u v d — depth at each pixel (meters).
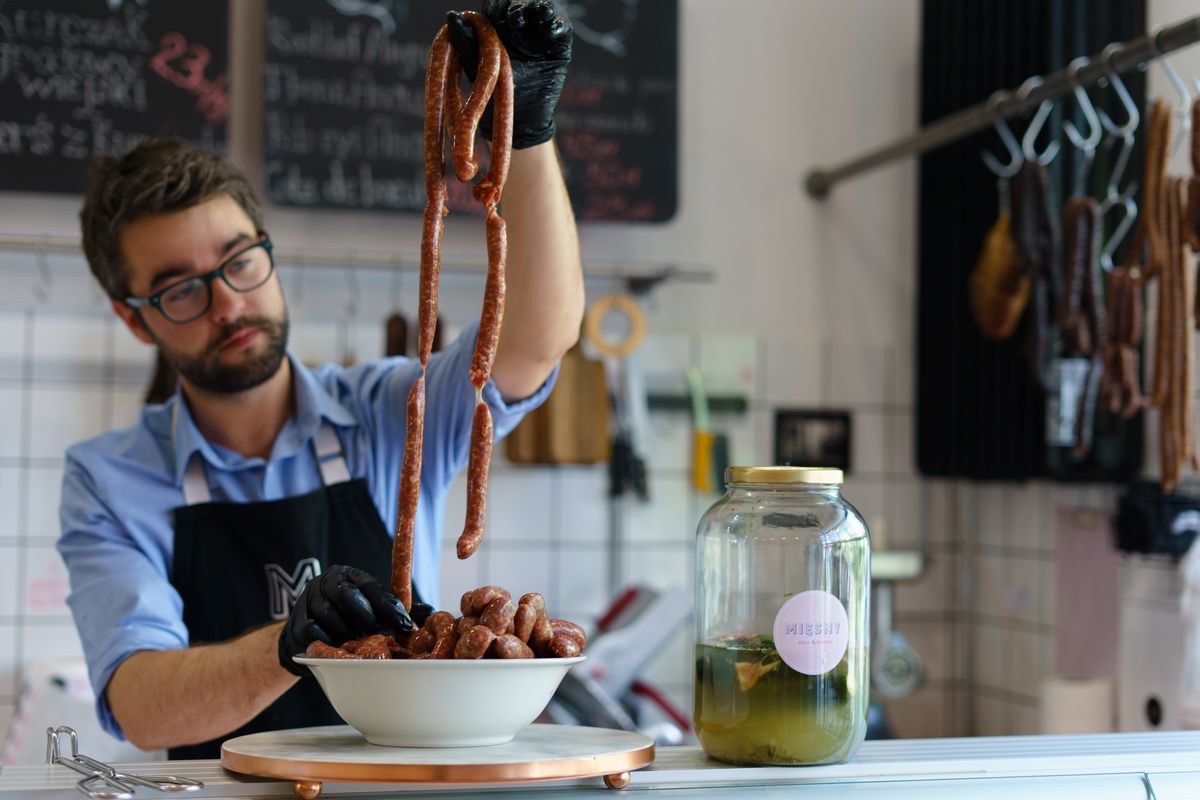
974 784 0.86
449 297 2.84
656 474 2.97
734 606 0.88
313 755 0.77
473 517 0.78
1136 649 2.34
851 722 0.87
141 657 1.26
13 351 2.63
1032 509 2.84
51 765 0.86
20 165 2.52
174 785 0.77
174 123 2.59
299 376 1.51
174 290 1.38
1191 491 2.26
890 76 3.15
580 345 2.79
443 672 0.77
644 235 2.99
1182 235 1.77
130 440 1.52
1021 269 2.25
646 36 2.87
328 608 0.87
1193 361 2.25
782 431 3.04
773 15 3.09
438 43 0.80
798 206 3.08
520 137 0.92
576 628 0.86
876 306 3.12
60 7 2.55
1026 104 2.16
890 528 3.10
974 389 2.80
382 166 2.70
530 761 0.74
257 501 1.50
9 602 2.61
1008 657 2.92
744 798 0.82
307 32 2.68
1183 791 0.90
